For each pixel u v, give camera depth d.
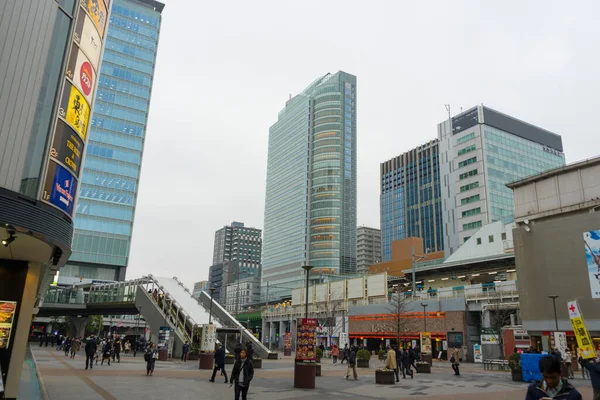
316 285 80.06
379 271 92.00
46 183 12.77
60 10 13.92
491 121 142.88
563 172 38.31
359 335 65.75
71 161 14.18
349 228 184.75
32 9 12.76
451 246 142.12
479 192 135.75
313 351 19.36
